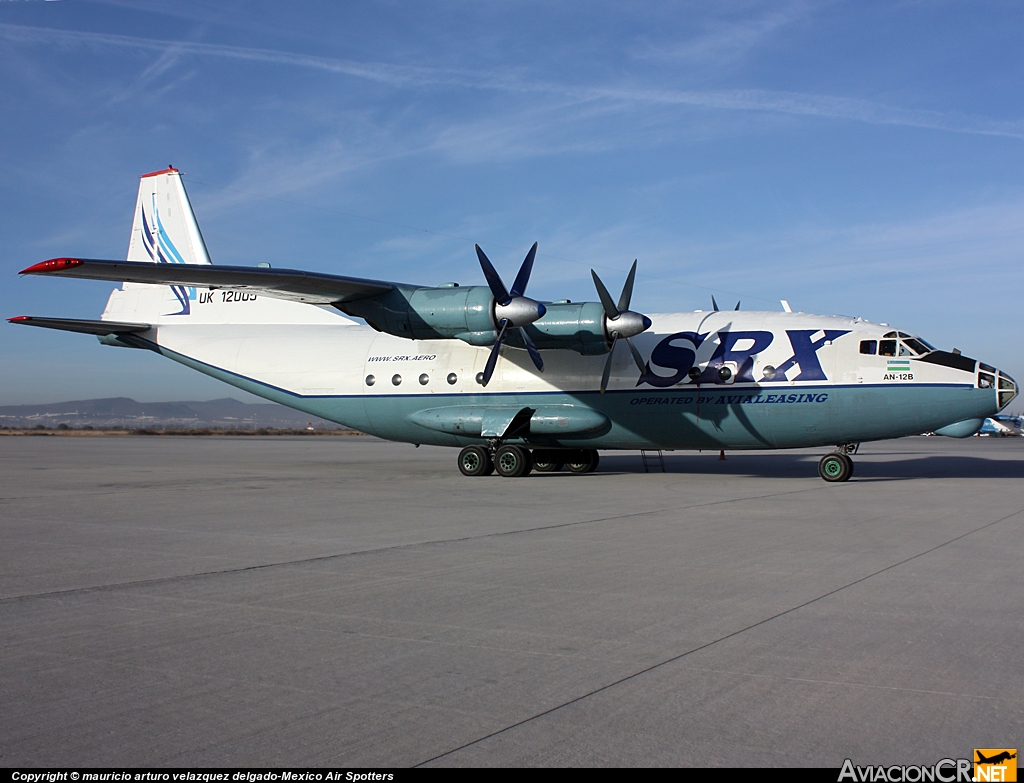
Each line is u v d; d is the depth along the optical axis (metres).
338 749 3.58
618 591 6.58
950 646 5.00
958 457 27.88
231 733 3.75
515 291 17.62
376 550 8.55
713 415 17.53
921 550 8.37
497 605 6.13
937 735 3.70
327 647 5.09
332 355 21.45
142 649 5.04
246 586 6.83
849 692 4.23
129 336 23.94
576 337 17.52
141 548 8.73
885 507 12.20
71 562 7.93
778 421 17.16
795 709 4.01
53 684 4.40
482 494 14.59
